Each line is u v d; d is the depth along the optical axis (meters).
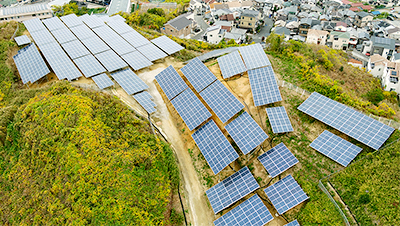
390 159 31.36
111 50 58.28
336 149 33.69
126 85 47.94
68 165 34.50
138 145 37.81
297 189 32.03
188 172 38.41
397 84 63.78
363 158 32.41
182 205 34.69
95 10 129.00
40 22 70.38
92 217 30.58
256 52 47.81
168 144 40.69
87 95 44.66
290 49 53.69
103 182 32.72
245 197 34.41
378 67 77.38
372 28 115.62
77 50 57.97
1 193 38.62
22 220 34.00
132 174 33.62
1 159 42.28
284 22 118.44
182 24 96.06
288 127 37.00
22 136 41.31
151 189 33.97
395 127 34.62
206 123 40.69
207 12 129.00
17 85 52.84
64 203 32.50
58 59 54.50
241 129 37.94
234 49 55.94
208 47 66.06
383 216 28.06
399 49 95.19
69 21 72.44
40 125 40.38
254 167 36.31
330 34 104.75
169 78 48.91
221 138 37.97
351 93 47.97
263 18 128.12
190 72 48.41
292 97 41.72
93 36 64.38
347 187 31.17
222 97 42.28
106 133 37.94
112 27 69.31
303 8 135.50
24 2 146.62
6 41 60.69
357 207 29.66
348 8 135.88
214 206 33.41
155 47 59.28
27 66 54.31
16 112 45.31
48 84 50.69
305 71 45.62
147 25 86.19
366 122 34.25
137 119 41.88
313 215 30.42
